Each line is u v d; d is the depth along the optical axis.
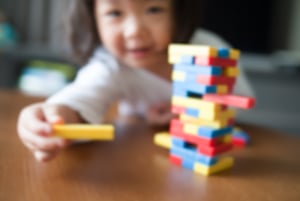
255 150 0.53
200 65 0.43
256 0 2.00
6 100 0.77
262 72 1.85
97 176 0.38
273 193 0.36
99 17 0.63
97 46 0.75
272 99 1.88
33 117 0.42
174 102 0.46
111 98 0.69
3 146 0.46
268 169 0.44
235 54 0.44
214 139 0.42
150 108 0.75
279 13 2.02
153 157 0.46
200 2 0.71
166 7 0.60
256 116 1.87
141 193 0.34
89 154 0.45
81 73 0.73
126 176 0.39
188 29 0.68
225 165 0.43
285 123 1.87
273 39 2.04
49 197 0.32
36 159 0.42
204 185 0.37
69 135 0.38
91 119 0.55
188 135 0.43
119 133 0.58
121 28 0.59
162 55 0.68
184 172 0.41
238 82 0.79
